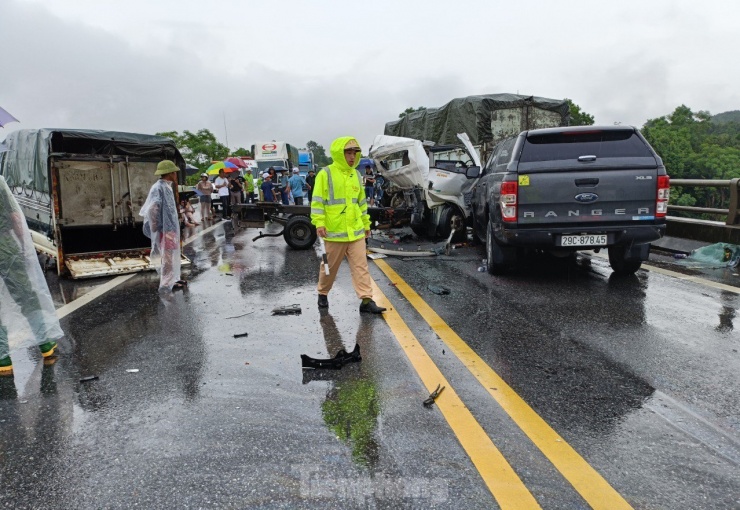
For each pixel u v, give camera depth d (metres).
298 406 3.55
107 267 8.56
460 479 2.69
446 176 11.25
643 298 6.16
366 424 3.27
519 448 2.97
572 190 6.59
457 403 3.53
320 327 5.34
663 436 3.08
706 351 4.41
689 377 3.90
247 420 3.37
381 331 5.14
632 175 6.52
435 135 16.30
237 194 19.67
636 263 7.24
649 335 4.83
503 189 6.71
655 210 6.55
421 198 11.65
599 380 3.88
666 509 2.44
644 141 6.68
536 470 2.76
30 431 3.34
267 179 18.89
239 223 11.44
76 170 8.90
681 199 53.75
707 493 2.55
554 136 6.77
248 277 8.15
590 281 7.14
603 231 6.63
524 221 6.68
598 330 5.01
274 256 10.30
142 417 3.47
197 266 9.30
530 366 4.16
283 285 7.45
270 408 3.53
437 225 11.46
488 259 7.93
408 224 12.28
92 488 2.72
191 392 3.84
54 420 3.48
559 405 3.49
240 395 3.75
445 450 2.96
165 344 4.96
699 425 3.20
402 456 2.91
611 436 3.09
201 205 19.73
